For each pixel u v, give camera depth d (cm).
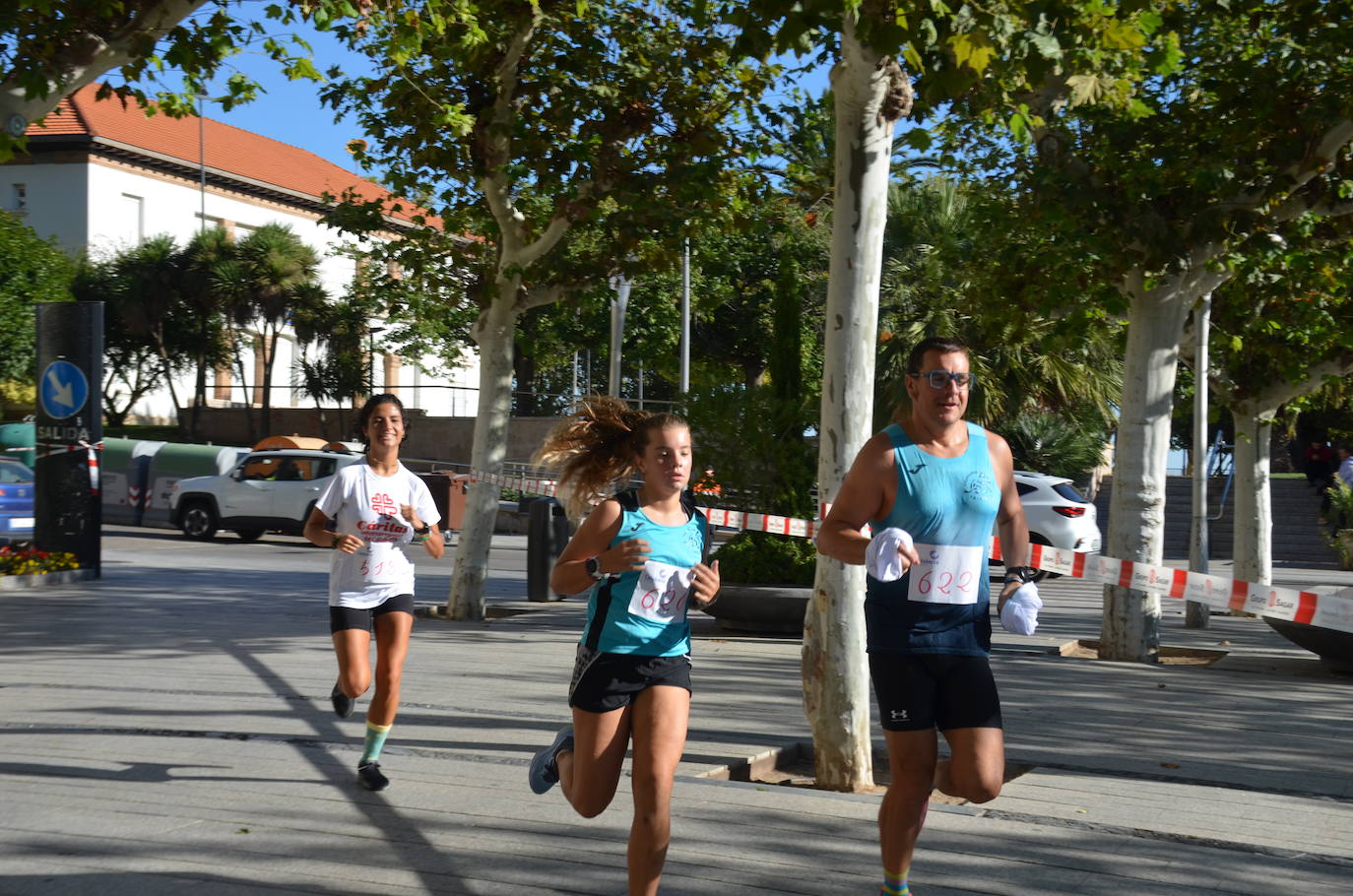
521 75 1310
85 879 473
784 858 508
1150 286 1119
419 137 1302
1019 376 2602
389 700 616
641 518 430
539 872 486
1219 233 1104
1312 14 1058
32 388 3409
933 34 608
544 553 1611
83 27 1005
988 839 541
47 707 820
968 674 412
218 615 1354
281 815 564
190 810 571
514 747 713
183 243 5006
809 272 3681
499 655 1103
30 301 3406
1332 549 2720
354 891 463
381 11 1055
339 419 4409
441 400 4572
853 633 638
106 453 2989
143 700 847
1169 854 525
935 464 414
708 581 426
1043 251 1147
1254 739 789
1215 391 1738
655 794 404
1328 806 614
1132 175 1095
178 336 4338
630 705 424
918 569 411
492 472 1410
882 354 2492
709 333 4006
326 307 4300
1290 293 1427
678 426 436
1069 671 1099
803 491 1329
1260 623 1584
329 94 1331
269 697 861
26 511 2211
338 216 1450
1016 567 426
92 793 602
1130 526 1186
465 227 1433
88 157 4722
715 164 1302
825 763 639
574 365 4125
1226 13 1108
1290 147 1090
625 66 1278
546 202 1494
